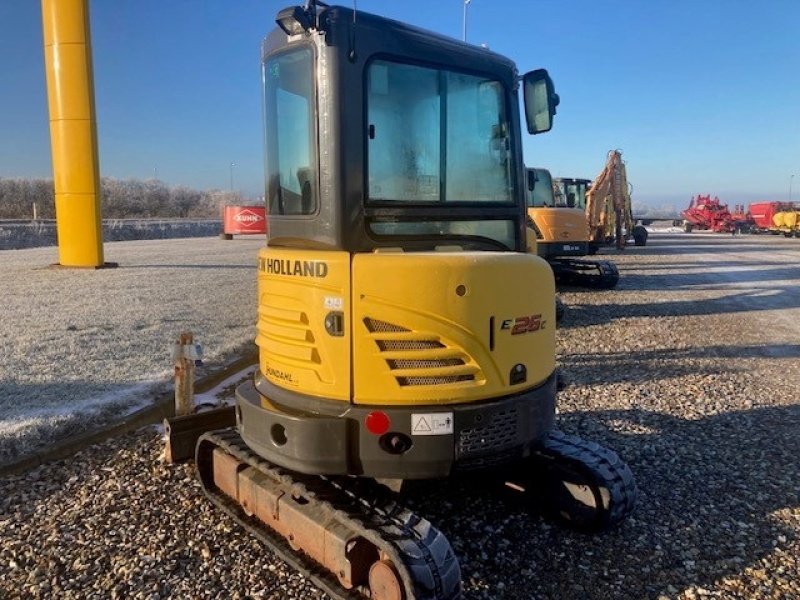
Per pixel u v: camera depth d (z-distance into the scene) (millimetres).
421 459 3223
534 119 4168
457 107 3738
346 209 3318
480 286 3277
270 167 3836
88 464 4957
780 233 44688
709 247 30359
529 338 3512
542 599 3326
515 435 3412
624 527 4004
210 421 4973
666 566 3609
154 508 4293
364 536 3059
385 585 2957
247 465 4016
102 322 9344
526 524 4047
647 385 7062
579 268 14789
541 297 3600
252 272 15961
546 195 15609
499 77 3922
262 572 3566
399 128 3510
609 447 5258
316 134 3357
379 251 3359
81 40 15125
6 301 11109
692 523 4062
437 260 3230
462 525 4035
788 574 3535
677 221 62344
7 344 7934
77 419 5535
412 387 3236
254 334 8977
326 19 3260
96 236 16266
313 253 3373
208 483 4414
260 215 32875
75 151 15617
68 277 14492
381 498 3375
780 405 6402
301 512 3436
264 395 3656
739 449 5254
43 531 4012
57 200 16156
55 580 3506
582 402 6438
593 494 3785
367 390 3252
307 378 3412
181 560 3693
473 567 3594
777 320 11156
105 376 6738
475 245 3791
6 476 4742
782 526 4039
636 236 29812
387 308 3211
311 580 3354
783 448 5285
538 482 4129
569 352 8688
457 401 3264
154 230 39750
